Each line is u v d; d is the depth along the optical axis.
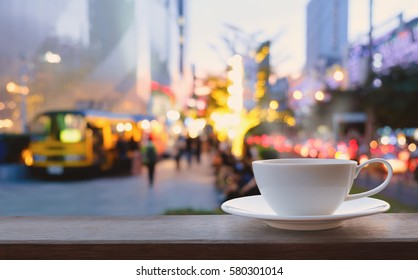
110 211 9.52
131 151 18.61
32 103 22.03
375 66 13.90
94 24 24.92
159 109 30.52
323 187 0.90
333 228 0.98
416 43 12.40
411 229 0.97
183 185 13.77
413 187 9.85
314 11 22.33
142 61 27.53
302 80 19.91
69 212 9.45
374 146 15.53
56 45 23.39
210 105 20.89
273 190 0.94
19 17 21.42
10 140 17.02
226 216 1.17
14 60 21.09
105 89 25.27
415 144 12.58
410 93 12.55
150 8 29.77
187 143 22.34
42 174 15.32
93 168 15.28
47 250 0.88
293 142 19.97
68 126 14.86
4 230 0.99
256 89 14.47
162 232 0.96
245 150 6.93
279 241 0.86
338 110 18.53
